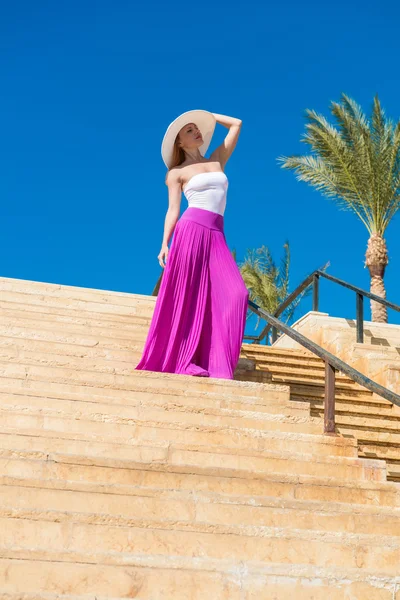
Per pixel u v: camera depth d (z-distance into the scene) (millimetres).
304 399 7398
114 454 4699
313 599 3469
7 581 3258
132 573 3375
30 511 3658
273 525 4133
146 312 9172
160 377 6039
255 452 4941
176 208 6863
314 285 10102
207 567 3443
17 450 4262
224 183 6938
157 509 4023
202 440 5191
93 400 5348
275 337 10922
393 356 8656
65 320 8047
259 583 3445
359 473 5066
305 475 4609
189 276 6613
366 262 21203
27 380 5547
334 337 9195
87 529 3680
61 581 3312
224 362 6488
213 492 4152
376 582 3541
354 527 4230
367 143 20547
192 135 7004
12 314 7906
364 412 7160
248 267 25781
